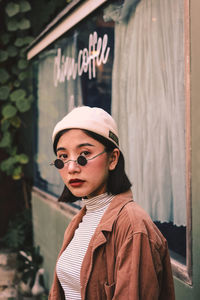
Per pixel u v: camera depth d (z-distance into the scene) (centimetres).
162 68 215
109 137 146
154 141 224
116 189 148
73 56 370
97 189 151
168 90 209
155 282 127
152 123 226
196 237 173
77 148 144
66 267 150
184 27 181
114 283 133
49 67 461
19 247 552
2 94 601
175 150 200
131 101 252
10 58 638
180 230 201
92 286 137
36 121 543
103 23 293
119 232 134
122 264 129
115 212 140
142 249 128
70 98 388
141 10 236
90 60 326
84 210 162
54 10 526
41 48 449
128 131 257
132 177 252
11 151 629
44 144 498
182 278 183
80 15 308
